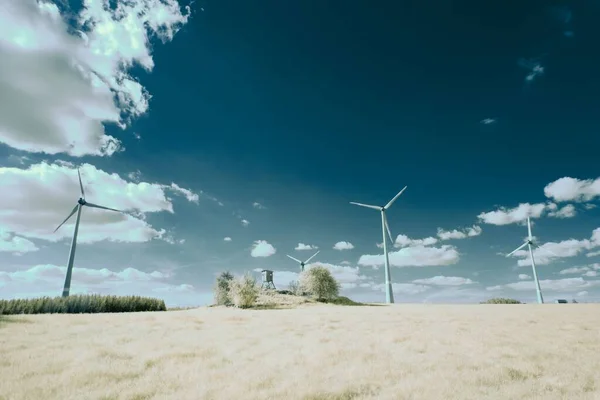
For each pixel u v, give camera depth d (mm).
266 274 62031
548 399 6945
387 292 68938
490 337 15000
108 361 10055
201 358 10625
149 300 43812
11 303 32938
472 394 7211
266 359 10555
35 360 9930
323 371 9141
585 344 13352
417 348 12406
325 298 54438
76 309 36500
